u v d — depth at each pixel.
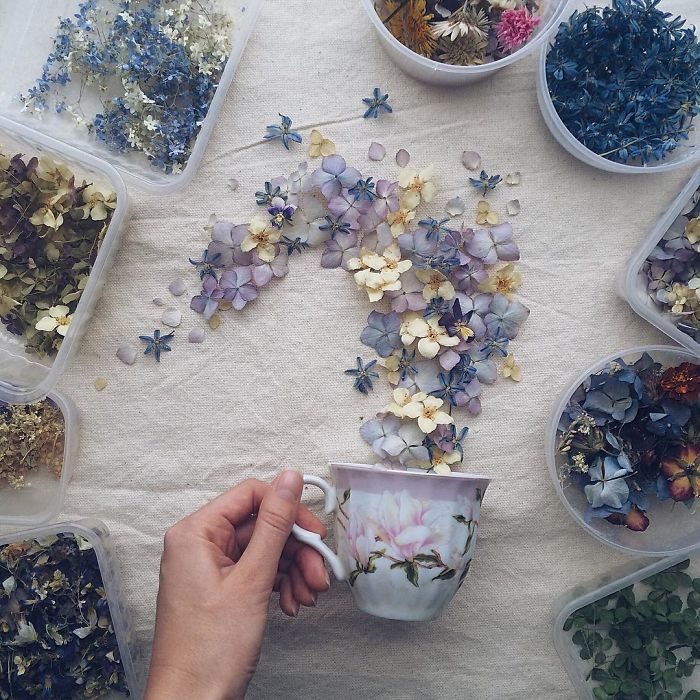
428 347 0.50
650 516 0.53
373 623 0.53
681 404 0.50
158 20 0.52
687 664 0.53
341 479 0.47
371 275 0.50
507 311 0.52
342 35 0.52
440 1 0.50
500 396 0.53
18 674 0.51
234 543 0.48
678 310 0.51
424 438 0.52
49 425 0.52
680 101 0.51
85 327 0.53
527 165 0.53
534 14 0.51
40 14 0.53
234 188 0.53
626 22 0.50
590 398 0.51
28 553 0.52
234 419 0.53
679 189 0.53
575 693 0.53
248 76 0.52
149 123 0.51
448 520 0.45
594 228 0.53
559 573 0.53
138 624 0.53
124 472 0.53
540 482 0.53
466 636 0.53
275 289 0.53
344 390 0.53
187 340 0.53
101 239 0.51
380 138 0.53
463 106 0.53
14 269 0.52
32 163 0.51
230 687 0.44
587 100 0.51
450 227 0.53
